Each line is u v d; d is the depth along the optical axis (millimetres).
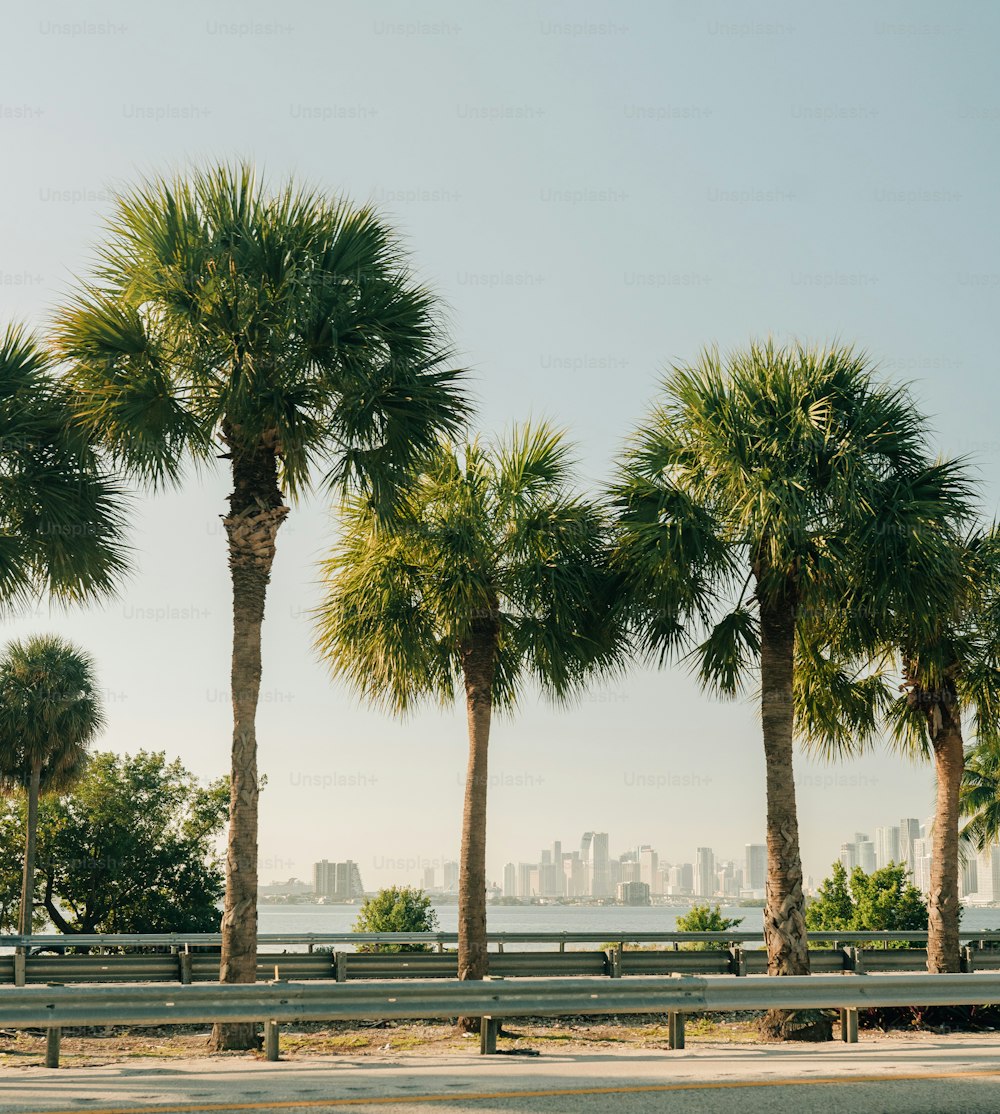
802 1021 14094
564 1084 8953
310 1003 10234
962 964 21609
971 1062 10453
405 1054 11492
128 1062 10883
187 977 16688
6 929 44844
